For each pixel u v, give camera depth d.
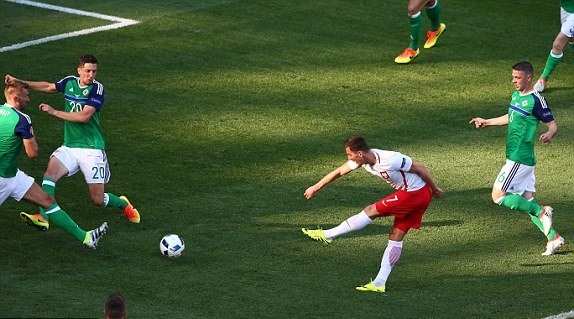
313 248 40.44
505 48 64.44
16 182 38.00
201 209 43.38
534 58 63.12
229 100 55.06
